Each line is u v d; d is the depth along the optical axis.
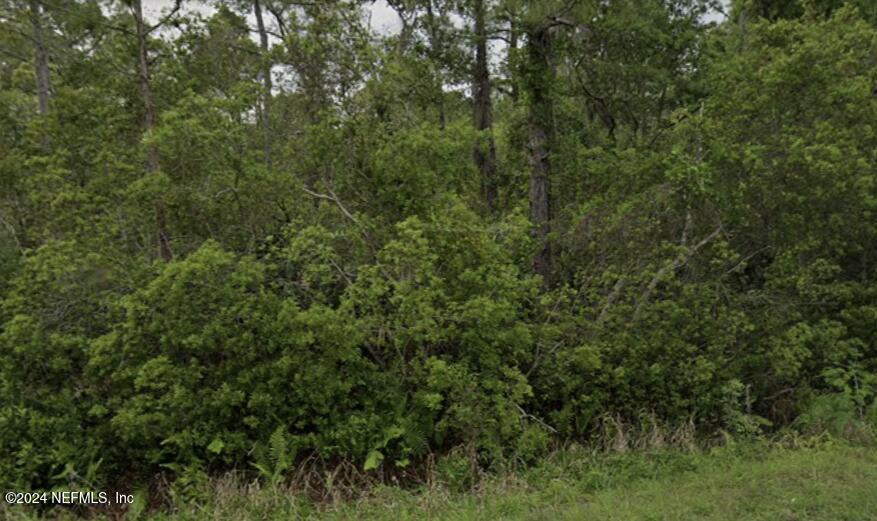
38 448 6.29
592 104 12.55
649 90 11.81
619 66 10.91
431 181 8.01
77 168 8.59
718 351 7.66
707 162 8.49
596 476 6.16
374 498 6.09
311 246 7.09
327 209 7.96
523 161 12.06
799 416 7.61
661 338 7.50
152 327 6.25
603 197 9.91
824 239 8.55
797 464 5.93
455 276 7.38
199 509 5.98
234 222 7.93
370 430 6.68
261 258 7.69
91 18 8.29
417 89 10.14
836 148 7.77
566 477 6.28
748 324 7.70
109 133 8.52
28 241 8.93
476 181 11.21
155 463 6.64
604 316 7.81
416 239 6.74
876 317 8.33
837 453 6.32
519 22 9.77
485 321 6.88
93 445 6.39
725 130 8.86
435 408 6.68
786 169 8.12
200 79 9.35
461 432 6.98
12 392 6.43
